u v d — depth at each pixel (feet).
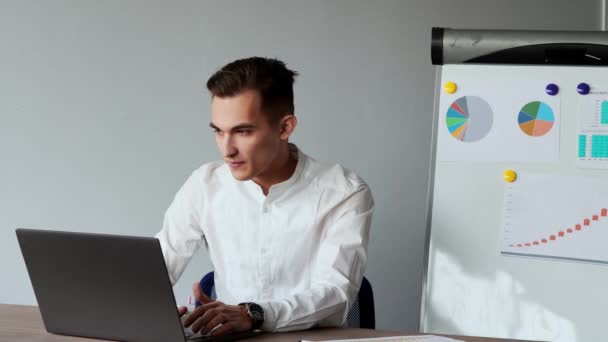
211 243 6.52
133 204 10.09
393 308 9.73
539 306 6.93
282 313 5.04
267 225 6.28
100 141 10.13
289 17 9.82
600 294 6.83
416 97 9.62
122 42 10.07
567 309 6.87
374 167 9.70
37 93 10.22
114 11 10.09
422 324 7.20
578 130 7.14
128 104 10.07
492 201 7.20
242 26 9.89
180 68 9.98
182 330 4.36
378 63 9.67
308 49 9.78
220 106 5.31
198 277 9.95
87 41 10.13
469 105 7.39
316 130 9.79
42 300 4.83
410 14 9.62
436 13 9.58
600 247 6.89
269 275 6.31
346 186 6.18
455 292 7.14
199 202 6.48
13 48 10.25
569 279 6.91
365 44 9.69
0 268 10.28
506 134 7.27
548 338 6.87
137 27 10.05
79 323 4.75
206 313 4.72
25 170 10.27
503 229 7.12
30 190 10.26
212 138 9.93
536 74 7.30
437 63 7.54
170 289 4.28
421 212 9.64
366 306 6.41
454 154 7.36
